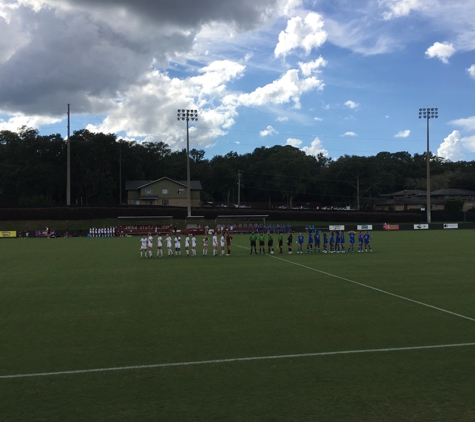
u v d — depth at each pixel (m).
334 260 28.88
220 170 120.19
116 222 75.19
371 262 27.48
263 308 14.32
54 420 6.73
